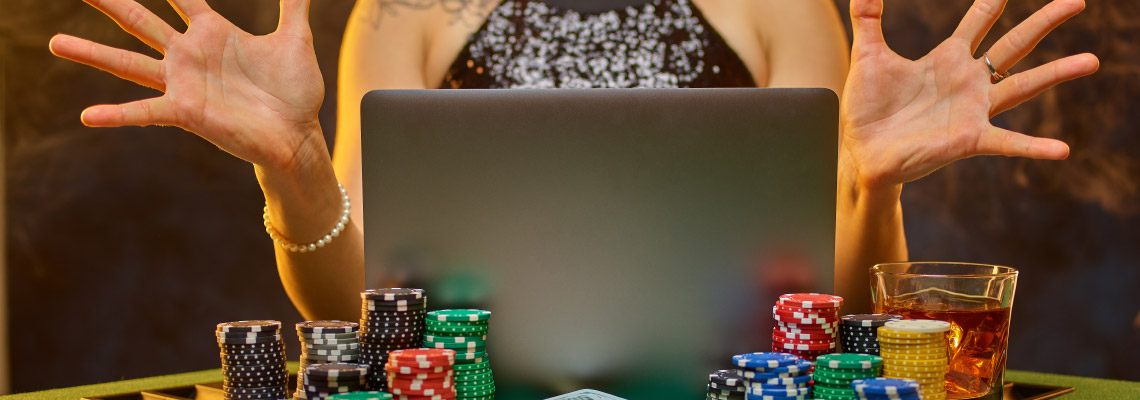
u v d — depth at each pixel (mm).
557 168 1347
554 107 1342
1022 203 3342
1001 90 1394
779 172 1338
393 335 1311
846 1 3049
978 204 3389
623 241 1349
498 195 1357
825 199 1340
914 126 1448
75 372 3814
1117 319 3262
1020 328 3375
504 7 2855
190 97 1369
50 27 3701
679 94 1332
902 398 1133
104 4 1327
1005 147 1374
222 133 1401
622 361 1361
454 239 1367
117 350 3818
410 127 1361
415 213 1371
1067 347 3322
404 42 2824
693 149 1337
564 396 1290
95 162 3770
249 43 1428
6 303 3789
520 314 1366
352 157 2662
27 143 3748
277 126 1456
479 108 1353
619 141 1340
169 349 3807
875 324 1296
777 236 1344
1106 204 3252
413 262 1377
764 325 1353
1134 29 3178
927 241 3447
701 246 1347
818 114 1331
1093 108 3246
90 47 1307
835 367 1212
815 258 1345
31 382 3809
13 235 3779
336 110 3572
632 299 1354
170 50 1366
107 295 3801
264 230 3752
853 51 1465
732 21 2824
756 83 2803
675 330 1356
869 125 1472
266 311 3766
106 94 3711
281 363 1382
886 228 1609
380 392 1245
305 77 1461
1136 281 3236
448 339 1289
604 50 2852
